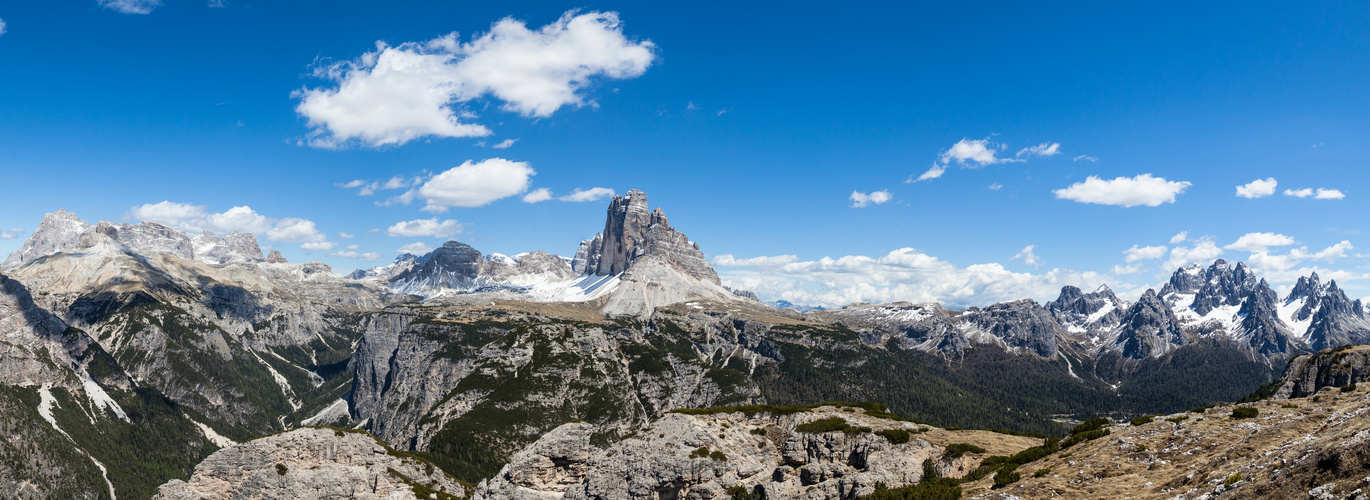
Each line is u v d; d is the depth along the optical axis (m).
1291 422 78.88
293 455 157.88
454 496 168.38
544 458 148.88
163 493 148.50
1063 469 89.00
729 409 149.50
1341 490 50.97
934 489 98.81
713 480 130.38
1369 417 62.12
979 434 124.38
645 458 135.88
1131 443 89.81
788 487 123.44
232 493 151.88
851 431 127.12
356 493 156.00
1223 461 74.88
